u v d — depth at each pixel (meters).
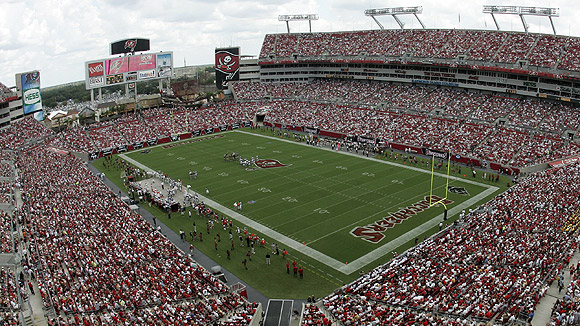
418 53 99.12
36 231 41.50
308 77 120.75
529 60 83.94
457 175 65.62
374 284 33.16
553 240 37.00
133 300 30.59
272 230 47.78
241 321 28.45
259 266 40.50
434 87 99.00
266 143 88.56
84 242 39.84
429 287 31.48
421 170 68.25
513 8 90.88
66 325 27.08
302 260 41.31
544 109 80.56
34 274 33.53
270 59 119.44
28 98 93.44
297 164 72.75
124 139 88.88
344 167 70.31
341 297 31.66
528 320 26.58
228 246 44.56
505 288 30.22
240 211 53.31
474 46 93.31
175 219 51.66
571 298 28.06
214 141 91.81
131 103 107.50
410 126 86.12
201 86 129.12
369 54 106.81
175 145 89.62
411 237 45.16
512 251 35.81
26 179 59.00
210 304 30.97
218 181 65.00
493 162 68.69
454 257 36.31
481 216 45.72
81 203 50.50
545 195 47.72
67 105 190.00
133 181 65.81
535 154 68.31
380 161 73.56
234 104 112.75
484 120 82.94
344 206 53.94
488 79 89.56
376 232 46.53
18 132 84.31
